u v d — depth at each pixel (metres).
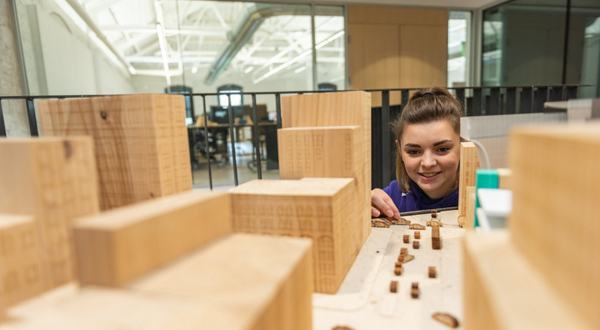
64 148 0.35
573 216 0.20
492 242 0.31
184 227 0.31
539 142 0.24
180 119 0.57
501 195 0.44
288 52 3.45
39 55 2.76
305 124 0.71
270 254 0.32
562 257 0.21
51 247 0.35
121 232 0.25
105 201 0.57
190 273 0.28
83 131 0.56
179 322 0.21
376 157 2.14
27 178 0.33
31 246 0.33
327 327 0.42
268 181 0.60
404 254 0.61
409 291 0.49
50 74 2.81
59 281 0.35
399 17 3.65
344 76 3.62
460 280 0.52
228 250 0.33
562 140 0.21
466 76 4.20
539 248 0.24
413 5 3.67
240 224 0.53
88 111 0.55
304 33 3.44
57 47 2.82
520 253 0.28
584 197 0.19
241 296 0.24
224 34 3.25
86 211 0.38
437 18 3.79
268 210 0.51
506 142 0.63
